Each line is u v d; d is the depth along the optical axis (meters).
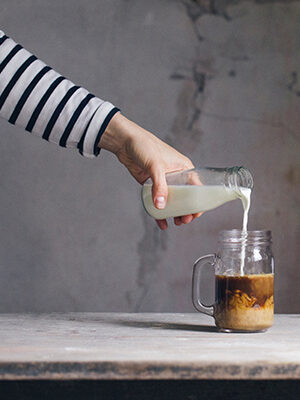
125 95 2.55
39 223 2.52
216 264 1.17
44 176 2.52
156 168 1.24
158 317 1.33
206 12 2.57
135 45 2.56
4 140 2.51
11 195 2.52
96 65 2.55
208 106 2.56
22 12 2.54
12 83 1.32
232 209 2.54
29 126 1.34
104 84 2.55
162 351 0.96
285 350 0.97
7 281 2.51
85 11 2.55
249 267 1.13
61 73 2.54
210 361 0.89
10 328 1.18
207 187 1.21
